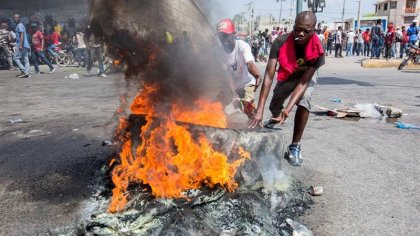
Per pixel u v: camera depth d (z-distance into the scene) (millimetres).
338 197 3074
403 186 3312
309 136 5043
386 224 2637
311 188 3125
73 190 3119
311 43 3443
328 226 2602
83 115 6270
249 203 2785
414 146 4574
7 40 14945
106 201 2879
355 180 3447
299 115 3744
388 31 20047
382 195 3119
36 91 9391
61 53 17078
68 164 3752
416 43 17531
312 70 3516
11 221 2652
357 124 5824
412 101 8039
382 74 14773
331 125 5738
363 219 2707
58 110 6781
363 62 18312
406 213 2803
